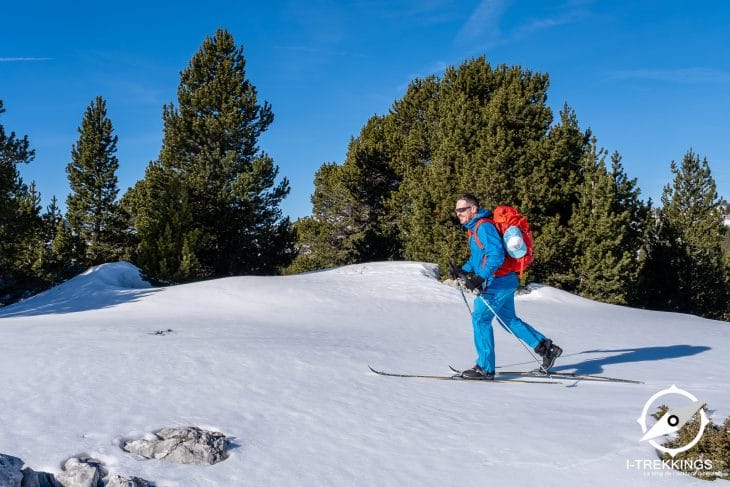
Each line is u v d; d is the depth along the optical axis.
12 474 3.20
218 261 33.91
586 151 26.78
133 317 13.07
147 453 3.88
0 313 16.23
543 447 4.04
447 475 3.64
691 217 31.16
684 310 31.16
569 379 6.70
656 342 10.85
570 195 26.44
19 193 27.80
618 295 25.08
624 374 7.08
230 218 32.97
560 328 12.94
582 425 4.53
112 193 42.09
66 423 4.50
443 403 5.46
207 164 34.84
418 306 16.61
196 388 5.73
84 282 21.80
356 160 38.94
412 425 4.70
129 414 4.78
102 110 41.69
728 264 31.42
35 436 4.17
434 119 34.62
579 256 25.25
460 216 6.86
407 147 35.03
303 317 13.83
